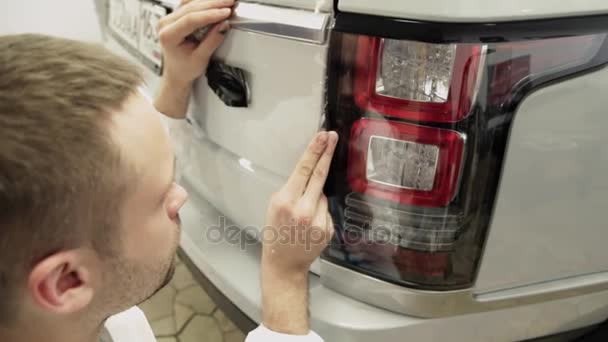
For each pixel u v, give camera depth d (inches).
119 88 17.8
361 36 27.5
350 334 33.7
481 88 27.3
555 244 34.2
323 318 34.1
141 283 21.7
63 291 18.4
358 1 26.9
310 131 31.4
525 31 27.0
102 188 17.3
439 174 29.3
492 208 30.8
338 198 32.5
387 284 33.3
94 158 16.6
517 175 30.3
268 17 30.1
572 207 32.9
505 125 28.6
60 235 17.0
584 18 28.5
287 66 30.8
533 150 29.9
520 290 35.5
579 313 39.7
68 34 76.9
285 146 33.4
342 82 29.0
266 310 32.5
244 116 35.4
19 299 18.0
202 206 46.3
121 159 17.7
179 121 43.6
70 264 17.8
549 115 29.3
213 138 40.0
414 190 30.0
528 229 32.6
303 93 30.7
